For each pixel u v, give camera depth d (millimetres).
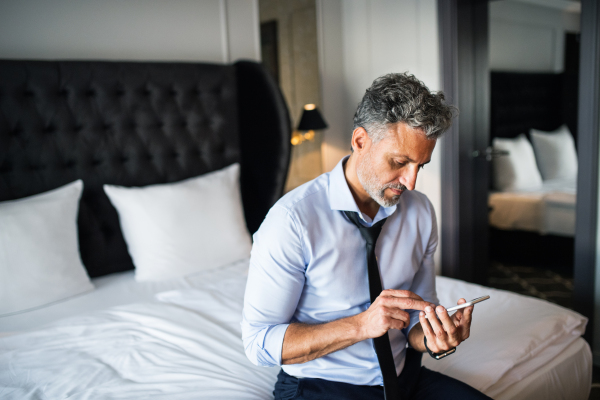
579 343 1669
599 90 2324
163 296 1934
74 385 1319
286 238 1012
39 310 1985
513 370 1431
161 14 2799
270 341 982
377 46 3506
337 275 1059
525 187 3697
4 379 1375
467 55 3068
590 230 2436
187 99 2768
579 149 2424
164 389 1287
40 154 2334
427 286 1250
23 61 2275
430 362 1478
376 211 1149
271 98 2885
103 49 2617
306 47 3520
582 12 2330
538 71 3416
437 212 3307
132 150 2604
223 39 3059
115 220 2527
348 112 3816
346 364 1098
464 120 3113
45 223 2088
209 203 2514
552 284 3461
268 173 2955
